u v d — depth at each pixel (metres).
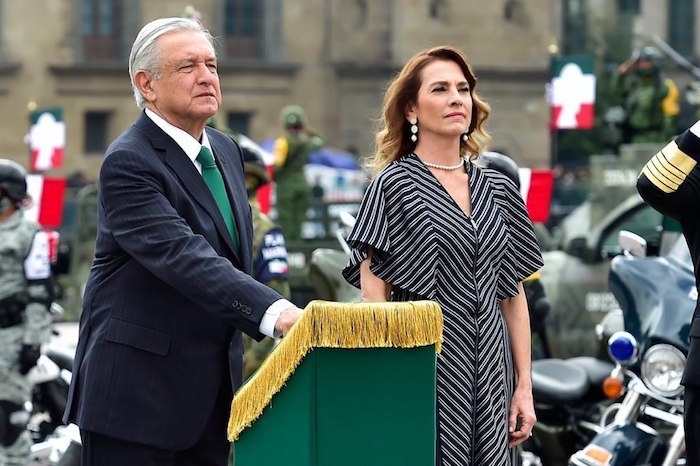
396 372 11.67
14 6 118.31
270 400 11.84
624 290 18.80
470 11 132.00
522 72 132.75
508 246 14.27
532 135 133.38
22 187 21.56
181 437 13.47
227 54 127.19
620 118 44.72
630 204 32.78
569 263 33.09
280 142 48.12
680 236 19.77
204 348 13.58
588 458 17.53
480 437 13.80
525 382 14.38
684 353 17.73
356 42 129.50
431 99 14.16
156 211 13.35
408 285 13.84
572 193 50.78
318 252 23.27
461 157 14.57
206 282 13.05
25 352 21.48
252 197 23.22
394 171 14.10
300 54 128.50
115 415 13.41
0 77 117.94
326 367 11.55
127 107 120.94
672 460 17.44
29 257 21.61
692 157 13.84
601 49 119.06
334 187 82.94
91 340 13.70
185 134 13.85
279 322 12.87
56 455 19.53
